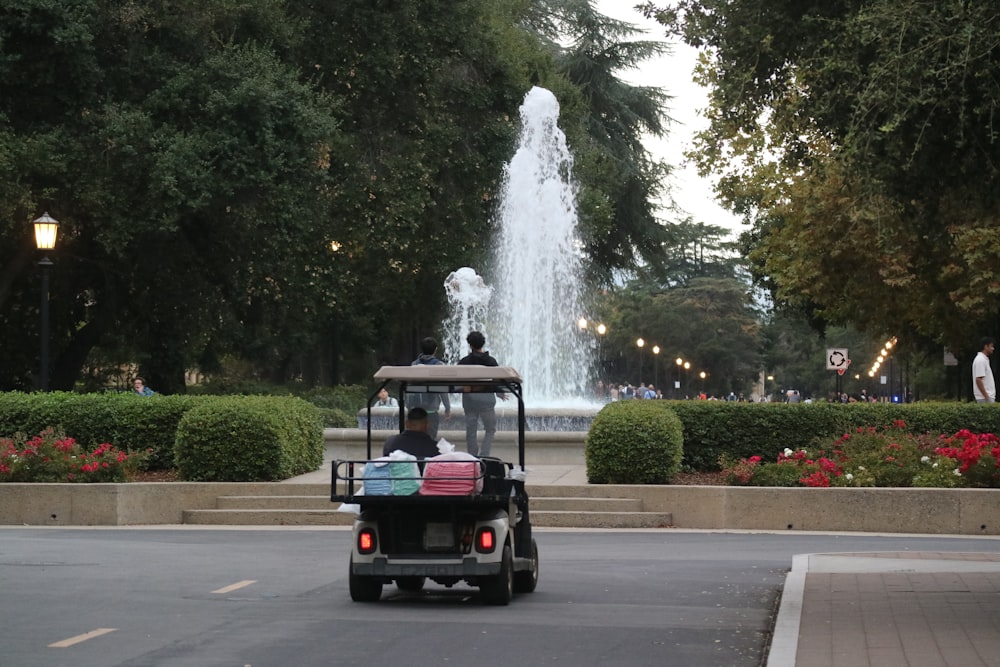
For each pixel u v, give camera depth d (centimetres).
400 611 1261
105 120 3584
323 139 3975
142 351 4638
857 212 1377
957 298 3941
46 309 2922
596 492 2228
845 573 1509
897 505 2106
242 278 4144
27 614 1209
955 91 1144
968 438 2273
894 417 2467
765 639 1111
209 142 3678
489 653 1038
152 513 2236
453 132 4859
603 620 1209
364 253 4806
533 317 3900
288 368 6956
